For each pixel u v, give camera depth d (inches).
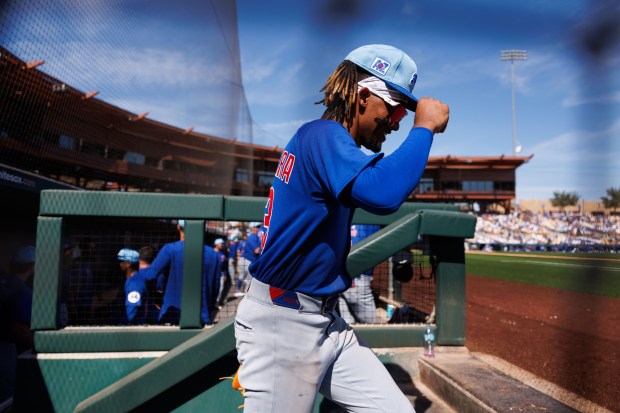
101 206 91.3
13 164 186.7
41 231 90.4
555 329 209.6
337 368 50.3
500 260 806.5
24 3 159.3
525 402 67.2
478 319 241.6
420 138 41.4
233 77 416.5
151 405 84.3
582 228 1433.3
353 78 47.6
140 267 134.5
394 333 97.0
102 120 308.7
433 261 103.0
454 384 78.7
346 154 40.2
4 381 105.3
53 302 90.1
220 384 85.1
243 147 587.5
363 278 113.7
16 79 173.9
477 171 2007.9
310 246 44.7
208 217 93.3
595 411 85.9
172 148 454.0
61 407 88.0
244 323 46.8
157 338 91.1
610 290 357.4
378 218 104.9
